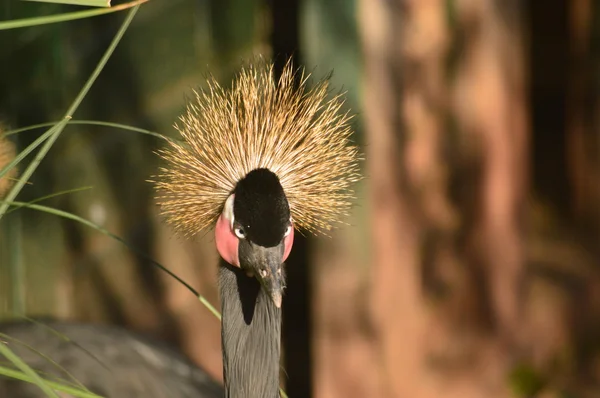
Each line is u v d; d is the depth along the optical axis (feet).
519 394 18.63
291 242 16.15
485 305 22.79
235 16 19.49
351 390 21.65
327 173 16.29
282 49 19.29
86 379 17.26
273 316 16.34
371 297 21.65
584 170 26.12
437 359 22.33
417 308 22.13
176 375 17.62
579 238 25.05
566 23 25.84
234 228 16.11
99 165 20.70
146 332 20.61
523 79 23.36
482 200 22.66
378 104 21.58
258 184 16.11
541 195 25.54
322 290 21.29
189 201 16.24
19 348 17.37
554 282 24.08
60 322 17.76
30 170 15.74
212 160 16.22
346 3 20.85
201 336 20.63
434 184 22.25
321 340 21.44
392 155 21.85
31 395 17.04
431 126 22.20
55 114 20.74
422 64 21.95
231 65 19.58
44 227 20.70
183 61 19.98
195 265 20.58
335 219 16.34
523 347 23.12
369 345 21.74
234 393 16.34
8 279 20.59
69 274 20.83
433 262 22.35
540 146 26.14
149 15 20.26
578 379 22.95
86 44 20.68
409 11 21.79
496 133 22.79
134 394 17.30
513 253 23.26
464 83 22.35
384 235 21.75
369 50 21.31
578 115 26.16
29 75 20.56
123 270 20.75
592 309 23.93
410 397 22.09
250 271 16.15
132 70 20.45
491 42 22.59
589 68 26.04
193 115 16.53
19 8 20.52
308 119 16.29
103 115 20.68
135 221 20.66
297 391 20.72
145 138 20.44
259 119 16.28
